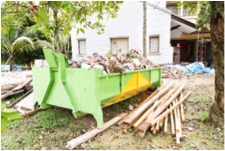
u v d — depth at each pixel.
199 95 5.41
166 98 4.79
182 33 12.17
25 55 12.68
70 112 4.22
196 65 10.45
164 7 11.07
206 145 2.85
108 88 3.51
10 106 4.59
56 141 3.08
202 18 9.28
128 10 10.78
